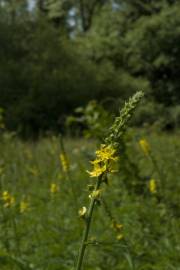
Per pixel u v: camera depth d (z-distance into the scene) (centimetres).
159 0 3953
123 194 827
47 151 1176
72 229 705
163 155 1042
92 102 830
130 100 296
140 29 3725
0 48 3338
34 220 746
